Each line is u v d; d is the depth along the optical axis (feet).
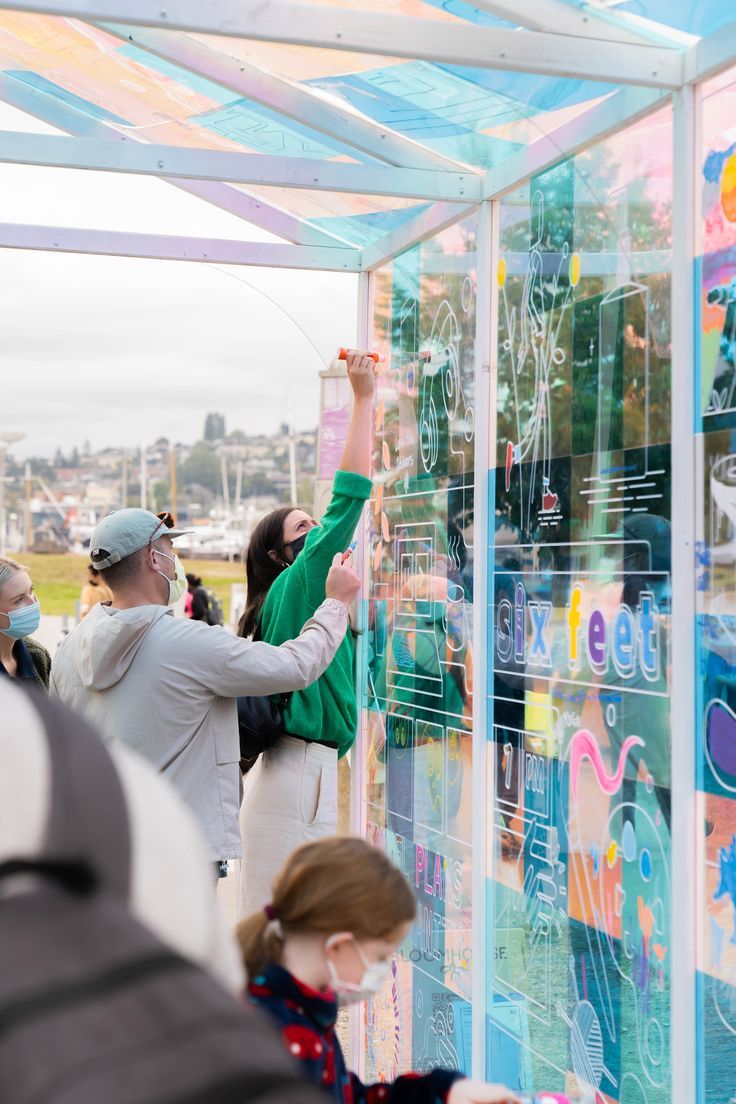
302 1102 0.99
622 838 7.85
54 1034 1.00
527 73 7.35
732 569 6.82
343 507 10.57
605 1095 8.02
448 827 10.46
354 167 9.64
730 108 6.95
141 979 1.06
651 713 7.54
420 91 8.56
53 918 1.11
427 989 10.75
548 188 8.96
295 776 10.66
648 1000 7.55
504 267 9.66
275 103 9.09
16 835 1.23
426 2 7.81
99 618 9.48
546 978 8.79
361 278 12.60
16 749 1.33
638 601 7.69
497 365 9.76
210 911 1.42
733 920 6.79
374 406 12.31
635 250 7.84
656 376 7.56
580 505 8.43
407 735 11.33
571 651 8.52
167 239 11.91
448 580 10.58
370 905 5.20
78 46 9.48
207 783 9.45
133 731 9.30
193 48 8.67
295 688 9.58
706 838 7.03
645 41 7.24
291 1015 5.14
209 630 9.42
